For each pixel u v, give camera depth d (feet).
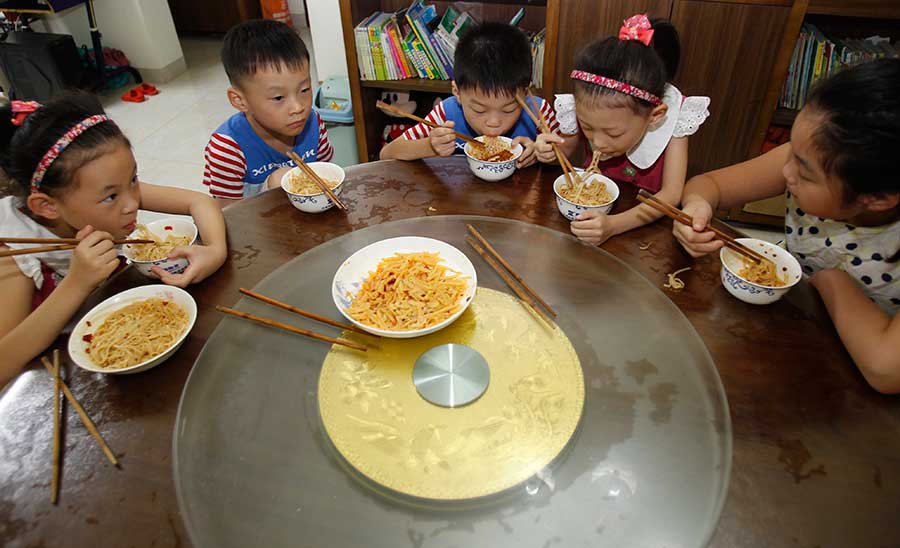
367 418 2.84
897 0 6.89
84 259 3.31
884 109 2.81
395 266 3.71
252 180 6.47
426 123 5.12
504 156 4.87
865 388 2.98
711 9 7.48
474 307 3.52
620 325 3.37
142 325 3.30
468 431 2.77
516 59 5.04
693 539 2.35
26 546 2.35
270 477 2.60
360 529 2.41
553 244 4.03
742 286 3.43
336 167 4.69
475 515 2.45
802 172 3.31
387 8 10.34
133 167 3.93
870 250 4.19
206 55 16.46
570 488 2.54
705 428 2.78
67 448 2.71
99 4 13.73
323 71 12.61
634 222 4.20
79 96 3.84
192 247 3.75
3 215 4.10
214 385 3.02
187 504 2.48
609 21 7.97
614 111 4.27
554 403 2.90
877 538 2.34
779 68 7.63
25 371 3.11
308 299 3.59
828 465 2.61
